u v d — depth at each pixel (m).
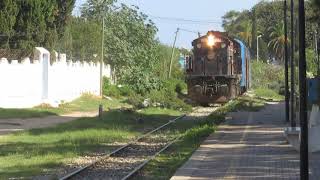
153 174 22.69
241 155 24.62
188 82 65.00
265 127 37.88
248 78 92.88
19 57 66.69
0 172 23.11
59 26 75.31
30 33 67.88
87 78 79.31
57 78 65.88
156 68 97.75
